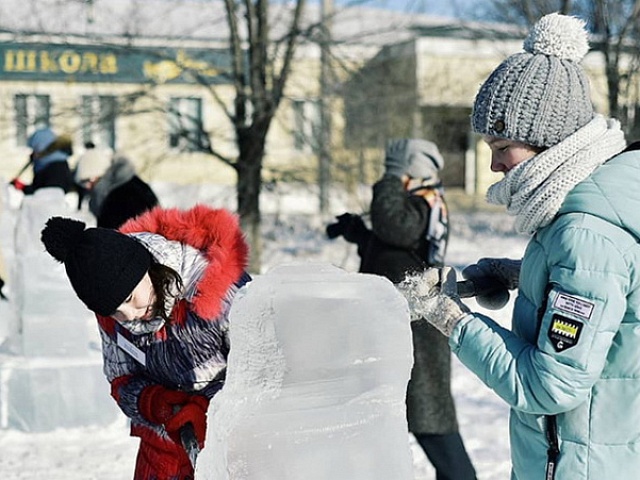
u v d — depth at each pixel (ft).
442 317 7.82
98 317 9.03
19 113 44.75
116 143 45.50
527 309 7.72
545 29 7.84
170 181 62.34
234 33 40.37
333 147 43.32
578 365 7.16
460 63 62.49
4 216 25.62
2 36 47.85
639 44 39.47
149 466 9.20
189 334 8.56
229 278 8.46
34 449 17.47
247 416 6.27
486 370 7.54
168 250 8.55
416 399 14.23
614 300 7.16
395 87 45.50
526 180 7.66
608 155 7.61
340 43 42.11
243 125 40.32
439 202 14.66
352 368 6.30
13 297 19.77
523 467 7.95
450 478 14.29
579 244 7.24
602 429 7.50
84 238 8.05
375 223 14.32
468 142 83.05
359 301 6.29
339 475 6.25
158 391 8.81
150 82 41.14
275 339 6.28
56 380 18.22
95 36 40.91
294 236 50.24
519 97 7.68
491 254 45.52
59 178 37.88
